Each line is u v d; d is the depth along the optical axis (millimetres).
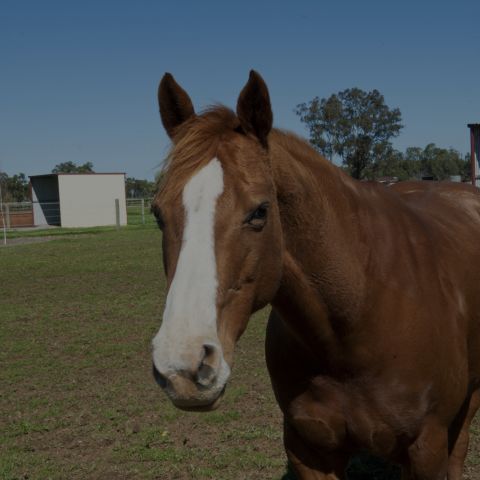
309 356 2557
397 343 2514
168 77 2307
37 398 5414
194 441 4430
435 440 2689
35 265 14273
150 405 5145
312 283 2395
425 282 2707
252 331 7457
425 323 2600
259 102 2121
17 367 6324
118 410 5047
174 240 1968
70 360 6543
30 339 7453
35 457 4254
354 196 2645
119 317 8516
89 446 4414
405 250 2703
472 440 4383
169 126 2348
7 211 29906
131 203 47812
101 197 32438
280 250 2164
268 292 2143
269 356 2785
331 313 2434
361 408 2562
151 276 11969
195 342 1796
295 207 2297
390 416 2555
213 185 1972
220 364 1848
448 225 3283
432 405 2645
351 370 2518
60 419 4895
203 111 2217
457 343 2793
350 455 2789
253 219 2000
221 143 2072
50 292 10656
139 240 19641
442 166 58719
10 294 10609
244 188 1993
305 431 2674
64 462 4184
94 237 21953
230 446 4332
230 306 1969
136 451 4277
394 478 3980
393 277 2574
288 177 2266
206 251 1909
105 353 6730
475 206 3707
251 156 2074
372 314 2475
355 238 2520
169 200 1999
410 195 3637
